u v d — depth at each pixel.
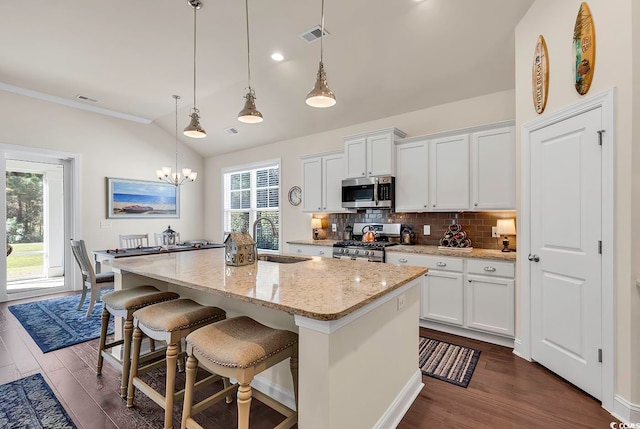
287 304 1.29
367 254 3.72
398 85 3.69
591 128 1.96
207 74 3.99
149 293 2.24
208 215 6.80
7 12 2.76
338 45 3.29
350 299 1.36
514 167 3.00
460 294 3.05
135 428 1.77
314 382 1.28
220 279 1.74
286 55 3.51
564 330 2.21
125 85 4.33
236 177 6.39
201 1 2.61
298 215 5.29
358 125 4.59
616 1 1.78
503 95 3.42
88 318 3.70
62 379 2.29
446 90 3.59
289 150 5.43
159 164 6.11
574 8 2.07
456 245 3.43
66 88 4.45
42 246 4.85
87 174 5.18
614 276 1.84
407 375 1.98
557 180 2.25
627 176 1.76
